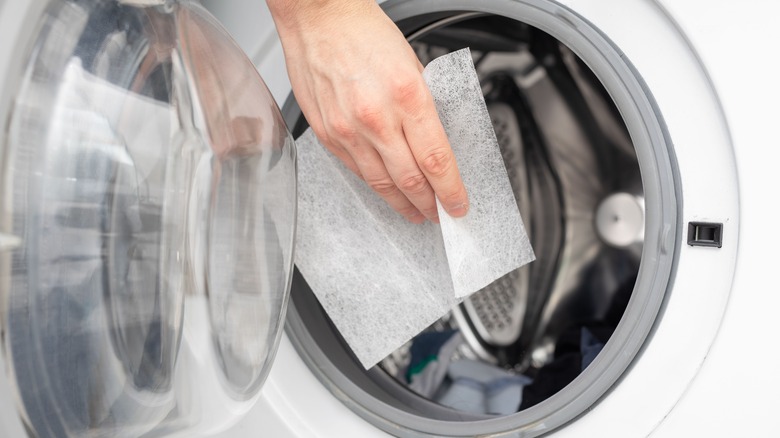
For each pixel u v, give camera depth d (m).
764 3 0.50
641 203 0.97
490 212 0.62
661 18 0.54
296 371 0.69
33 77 0.48
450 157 0.55
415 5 0.64
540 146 1.01
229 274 0.55
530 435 0.60
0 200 0.46
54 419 0.50
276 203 0.59
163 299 0.52
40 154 0.47
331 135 0.57
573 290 1.00
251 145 0.57
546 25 0.59
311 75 0.56
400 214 0.67
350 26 0.53
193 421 0.57
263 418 0.69
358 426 0.68
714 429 0.54
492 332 1.00
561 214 1.02
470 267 0.60
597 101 0.95
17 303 0.47
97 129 0.49
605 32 0.57
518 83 0.99
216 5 0.69
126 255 0.50
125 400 0.52
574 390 0.58
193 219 0.51
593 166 1.00
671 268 0.55
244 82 0.60
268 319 0.59
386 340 0.67
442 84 0.58
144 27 0.56
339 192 0.67
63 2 0.52
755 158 0.51
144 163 0.51
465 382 0.90
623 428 0.57
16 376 0.48
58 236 0.48
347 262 0.68
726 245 0.53
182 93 0.54
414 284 0.67
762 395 0.52
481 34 0.91
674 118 0.55
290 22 0.55
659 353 0.56
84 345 0.49
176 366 0.53
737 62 0.51
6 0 0.49
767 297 0.51
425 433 0.64
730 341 0.52
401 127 0.54
